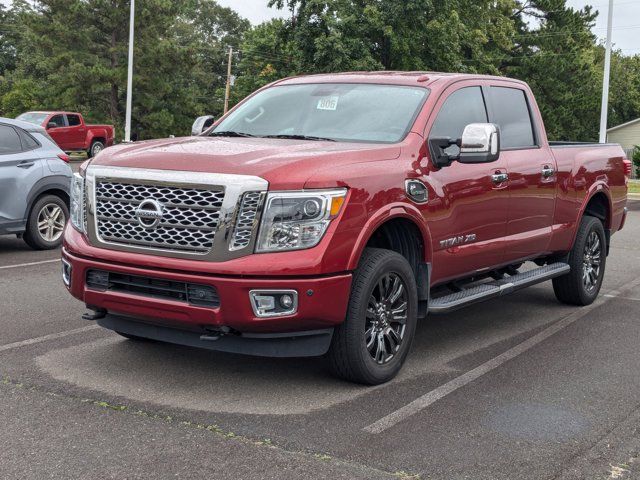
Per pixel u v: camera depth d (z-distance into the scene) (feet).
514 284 21.08
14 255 32.22
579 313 24.36
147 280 15.06
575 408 15.31
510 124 21.63
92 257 15.58
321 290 14.56
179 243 14.75
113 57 160.35
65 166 33.94
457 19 125.18
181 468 11.93
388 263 15.99
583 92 210.38
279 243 14.43
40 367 16.87
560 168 23.17
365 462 12.34
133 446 12.71
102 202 15.65
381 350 16.34
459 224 18.49
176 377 16.47
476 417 14.61
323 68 120.67
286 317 14.47
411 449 12.94
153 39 160.66
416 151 17.35
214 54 303.07
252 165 14.76
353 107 18.80
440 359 18.65
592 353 19.52
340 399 15.39
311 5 118.73
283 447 12.84
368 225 15.35
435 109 18.45
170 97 170.19
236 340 15.10
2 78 229.25
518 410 15.08
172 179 14.74
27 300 23.65
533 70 204.95
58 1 153.38
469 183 18.72
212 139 17.65
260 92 21.18
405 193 16.52
